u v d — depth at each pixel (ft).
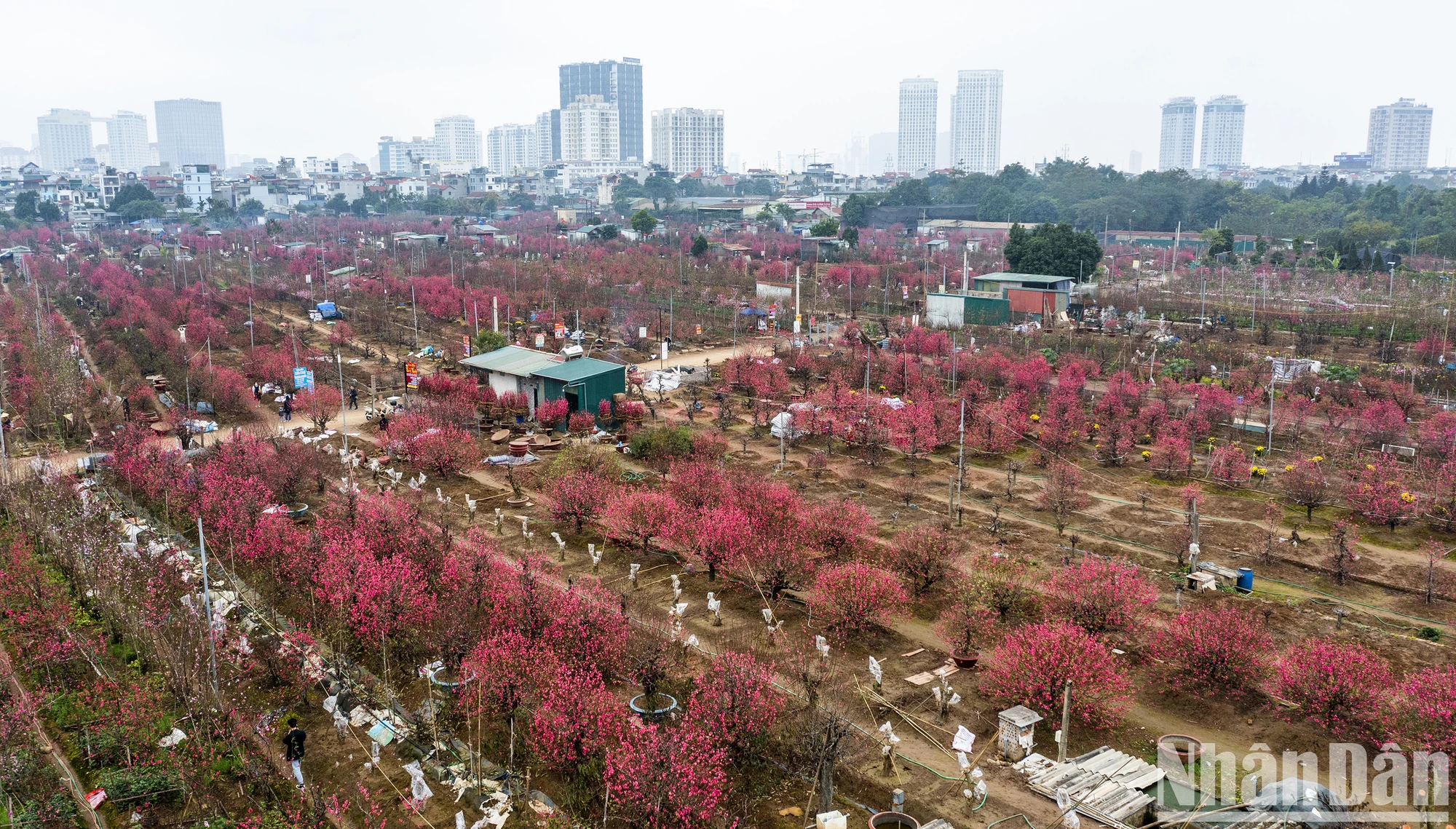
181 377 224.33
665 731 83.71
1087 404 216.95
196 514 136.36
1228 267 467.93
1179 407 208.95
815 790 81.56
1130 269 489.26
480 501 156.25
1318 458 169.58
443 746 89.20
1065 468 159.43
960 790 82.38
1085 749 88.94
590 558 132.46
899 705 95.66
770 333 312.09
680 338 297.94
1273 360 239.71
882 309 360.89
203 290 369.30
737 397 229.25
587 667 97.19
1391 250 518.37
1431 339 265.75
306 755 88.63
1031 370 230.07
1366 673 90.63
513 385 212.64
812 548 129.49
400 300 364.58
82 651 103.45
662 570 128.57
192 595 109.29
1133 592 108.37
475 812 80.59
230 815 79.97
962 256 510.58
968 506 155.33
